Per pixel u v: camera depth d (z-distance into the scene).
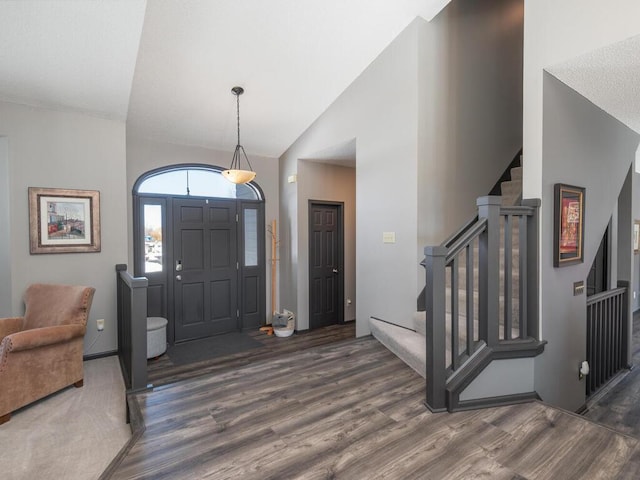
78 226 3.58
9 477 1.92
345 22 3.13
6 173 3.30
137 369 2.52
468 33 3.68
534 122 2.42
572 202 2.63
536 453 1.74
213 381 2.62
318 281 5.39
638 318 6.13
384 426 1.99
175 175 4.75
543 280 2.42
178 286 4.75
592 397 3.37
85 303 3.03
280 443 1.84
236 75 3.58
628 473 1.59
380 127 3.62
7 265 3.33
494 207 2.26
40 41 2.62
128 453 1.76
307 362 2.99
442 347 2.16
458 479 1.56
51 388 2.77
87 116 3.63
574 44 2.19
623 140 3.36
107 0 2.36
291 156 5.18
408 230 3.33
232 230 5.20
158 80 3.47
